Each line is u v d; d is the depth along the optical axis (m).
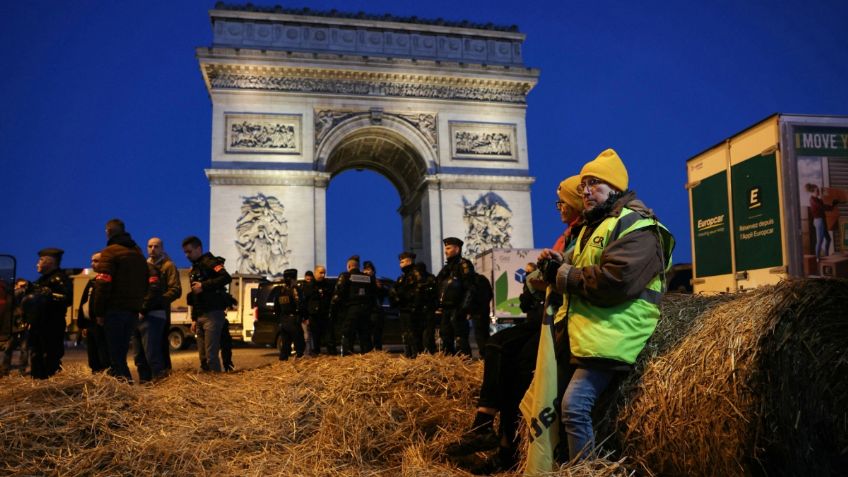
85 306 11.98
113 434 5.42
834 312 3.66
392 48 44.41
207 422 6.02
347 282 16.42
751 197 9.71
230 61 40.72
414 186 50.00
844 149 9.07
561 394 4.73
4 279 13.13
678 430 4.07
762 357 3.66
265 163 40.75
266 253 39.59
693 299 5.30
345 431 5.79
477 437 5.28
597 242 4.52
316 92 42.34
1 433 5.12
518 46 46.34
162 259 11.89
